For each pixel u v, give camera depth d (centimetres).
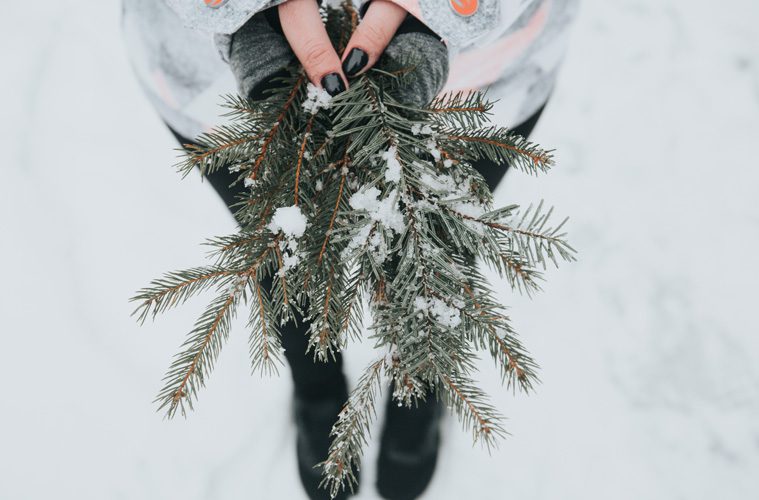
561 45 132
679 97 220
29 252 198
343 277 87
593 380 186
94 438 179
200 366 89
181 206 205
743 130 215
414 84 88
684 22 230
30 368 186
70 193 205
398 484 169
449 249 86
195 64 124
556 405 183
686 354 188
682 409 182
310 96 86
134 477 175
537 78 131
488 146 89
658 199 206
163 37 123
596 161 210
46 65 220
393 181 80
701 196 206
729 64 224
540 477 176
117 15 227
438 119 87
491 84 125
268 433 180
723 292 194
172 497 173
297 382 165
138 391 184
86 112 215
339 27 95
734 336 189
